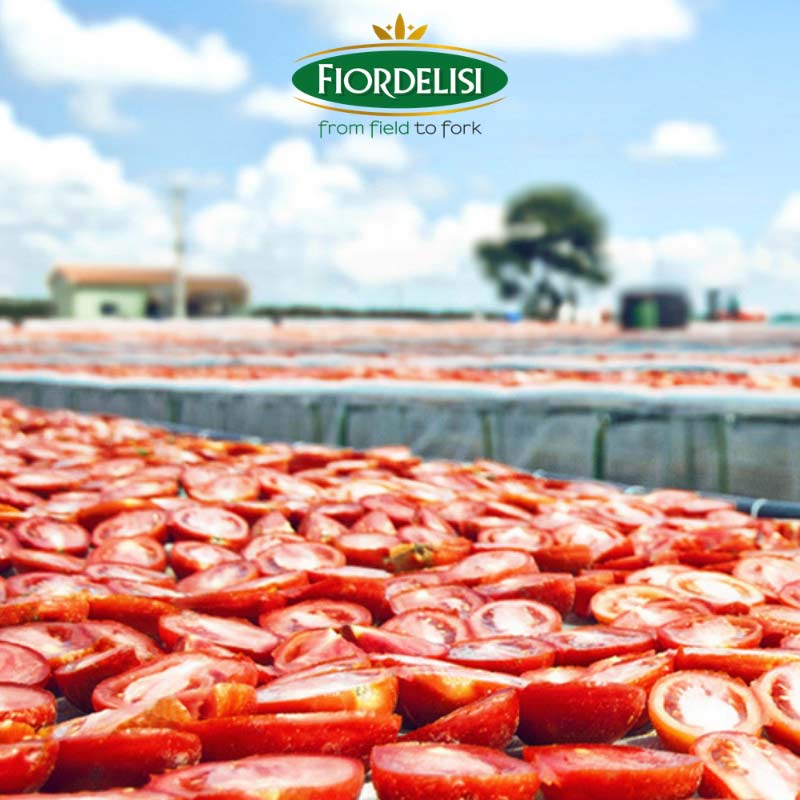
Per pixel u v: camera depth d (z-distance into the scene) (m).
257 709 1.95
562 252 96.44
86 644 2.40
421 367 14.85
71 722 1.87
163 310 98.44
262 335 42.03
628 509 4.15
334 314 88.44
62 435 6.38
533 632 2.58
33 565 3.14
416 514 3.83
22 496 4.13
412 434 9.70
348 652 2.35
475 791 1.63
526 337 39.62
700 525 3.88
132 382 12.48
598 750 1.80
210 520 3.71
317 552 3.28
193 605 2.69
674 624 2.44
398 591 2.84
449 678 2.09
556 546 3.28
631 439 8.41
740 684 2.09
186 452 5.43
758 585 2.95
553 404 8.77
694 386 9.68
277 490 4.38
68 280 101.31
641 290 44.25
